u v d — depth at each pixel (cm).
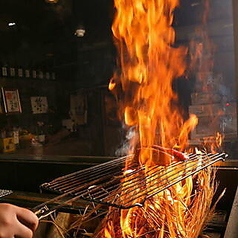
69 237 160
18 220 89
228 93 395
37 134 505
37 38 472
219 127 343
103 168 165
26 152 439
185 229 122
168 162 140
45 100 534
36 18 388
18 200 188
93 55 545
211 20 391
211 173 168
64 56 554
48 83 546
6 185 230
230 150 260
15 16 375
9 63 452
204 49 424
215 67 428
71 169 204
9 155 243
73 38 484
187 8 379
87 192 112
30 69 492
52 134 544
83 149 559
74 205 161
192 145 289
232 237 102
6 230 84
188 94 434
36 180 218
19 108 463
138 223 132
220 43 414
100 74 557
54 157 224
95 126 575
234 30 180
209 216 140
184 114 427
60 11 364
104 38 480
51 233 155
